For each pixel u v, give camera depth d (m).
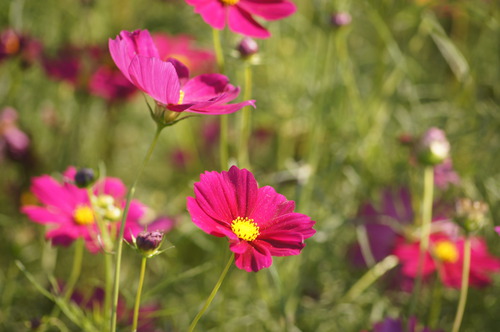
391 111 1.13
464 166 1.08
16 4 1.18
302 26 1.17
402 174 1.09
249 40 0.87
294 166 1.04
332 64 1.05
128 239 0.84
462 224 0.81
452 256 0.93
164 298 1.00
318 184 0.99
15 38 1.05
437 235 0.96
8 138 1.13
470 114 1.11
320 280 1.04
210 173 0.70
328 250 1.03
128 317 0.90
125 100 1.13
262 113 1.15
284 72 1.19
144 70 0.68
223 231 0.68
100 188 0.85
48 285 0.98
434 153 0.84
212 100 0.69
